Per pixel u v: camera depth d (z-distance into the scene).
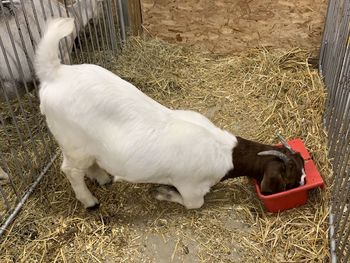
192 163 1.05
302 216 1.13
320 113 1.42
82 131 1.01
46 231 1.15
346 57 1.23
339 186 1.09
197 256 1.08
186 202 1.13
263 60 1.63
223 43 1.70
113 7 1.71
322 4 1.55
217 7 1.62
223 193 1.21
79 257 1.09
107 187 1.23
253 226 1.13
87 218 1.17
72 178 1.11
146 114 1.02
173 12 1.68
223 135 1.12
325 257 1.05
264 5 1.58
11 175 1.27
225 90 1.56
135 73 1.62
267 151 1.09
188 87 1.59
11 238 1.13
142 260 1.08
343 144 1.13
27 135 1.40
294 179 1.10
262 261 1.06
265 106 1.48
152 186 1.23
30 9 1.30
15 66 1.24
